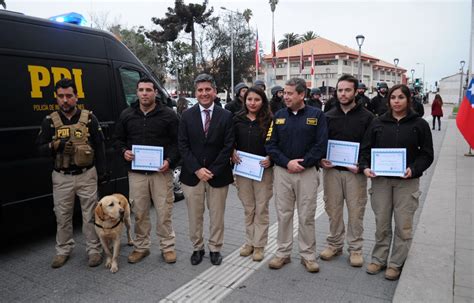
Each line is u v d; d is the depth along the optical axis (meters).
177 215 5.66
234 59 39.44
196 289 3.44
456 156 9.84
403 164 3.36
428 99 61.19
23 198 4.20
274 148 3.71
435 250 3.96
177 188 6.43
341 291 3.36
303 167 3.57
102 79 4.99
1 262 4.07
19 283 3.59
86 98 4.77
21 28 4.14
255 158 3.86
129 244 4.53
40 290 3.45
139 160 3.87
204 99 3.77
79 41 4.75
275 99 7.70
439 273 3.47
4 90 3.96
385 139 3.47
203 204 3.95
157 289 3.45
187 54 41.59
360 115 3.76
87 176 3.91
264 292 3.36
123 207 3.93
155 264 3.98
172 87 46.50
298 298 3.24
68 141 3.72
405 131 3.40
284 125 3.67
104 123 4.99
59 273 3.79
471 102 8.35
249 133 3.91
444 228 4.57
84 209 3.98
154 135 3.89
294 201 3.81
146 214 4.06
